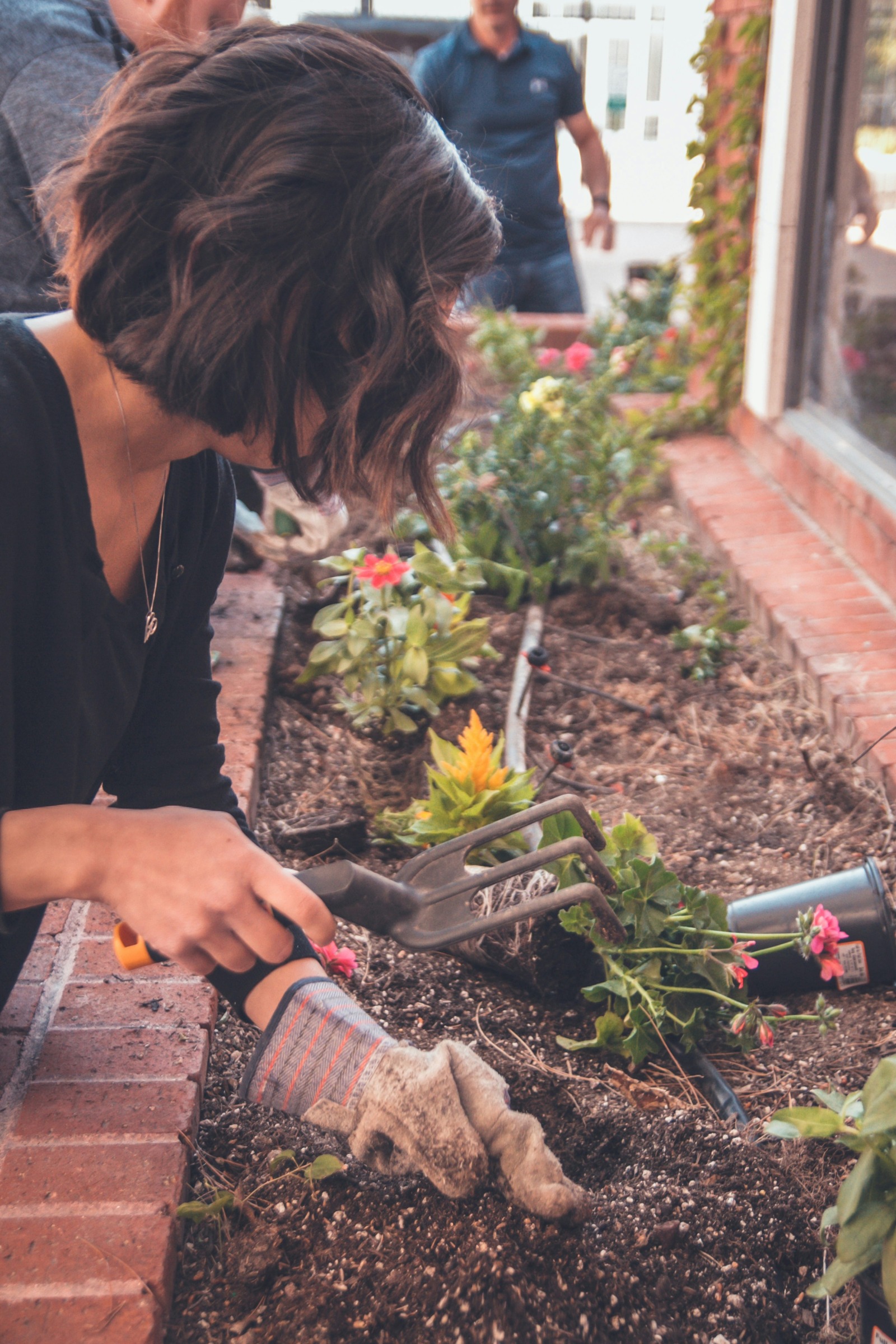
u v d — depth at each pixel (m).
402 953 2.11
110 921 1.90
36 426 1.03
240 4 1.97
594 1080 1.80
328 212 0.92
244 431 1.01
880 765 2.67
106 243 0.95
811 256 4.02
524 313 5.86
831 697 2.94
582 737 2.98
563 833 1.90
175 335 0.93
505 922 1.12
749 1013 1.75
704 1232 1.45
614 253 12.38
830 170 3.86
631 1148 1.61
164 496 1.30
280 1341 1.28
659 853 2.50
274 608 3.26
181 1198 1.40
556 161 5.58
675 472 4.50
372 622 2.82
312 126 0.91
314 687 3.06
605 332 5.37
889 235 3.49
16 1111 1.49
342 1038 1.20
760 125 4.26
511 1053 1.85
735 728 3.02
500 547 3.76
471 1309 1.28
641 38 14.86
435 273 0.96
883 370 3.56
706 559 4.00
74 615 1.13
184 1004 1.71
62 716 1.17
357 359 0.98
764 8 4.07
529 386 4.35
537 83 5.32
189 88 0.93
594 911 1.17
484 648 2.96
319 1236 1.40
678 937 1.87
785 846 2.53
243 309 0.92
